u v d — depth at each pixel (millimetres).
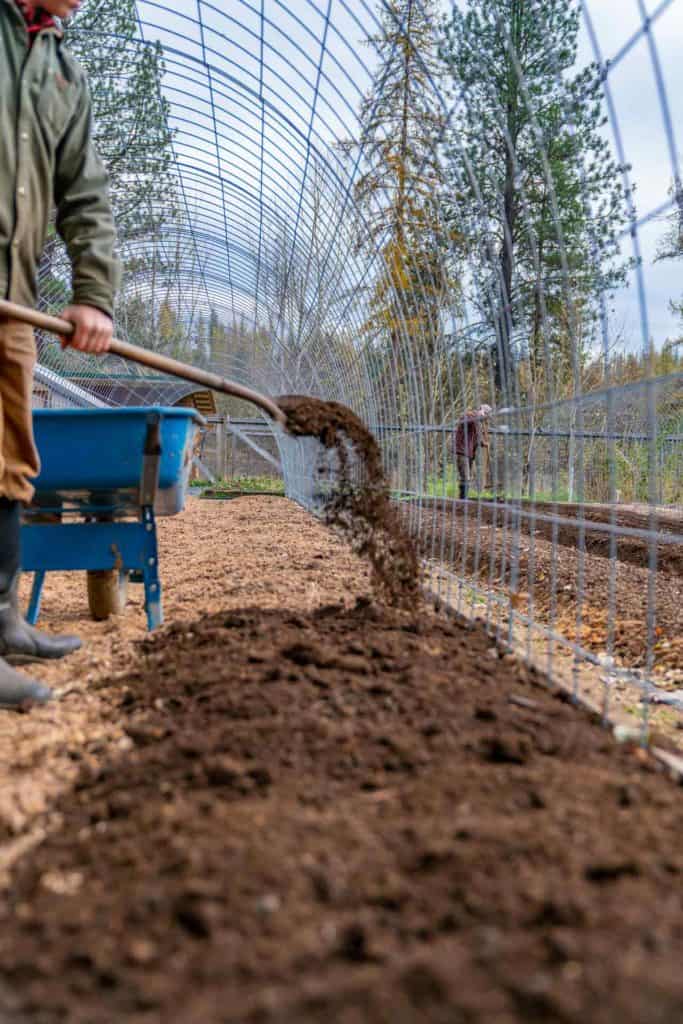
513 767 1913
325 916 1286
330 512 3840
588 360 12547
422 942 1219
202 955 1211
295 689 2396
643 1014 1047
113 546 3984
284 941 1229
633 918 1253
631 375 13102
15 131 2844
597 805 1693
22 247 2908
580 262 3617
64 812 1829
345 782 1820
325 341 8789
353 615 3498
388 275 5852
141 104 8773
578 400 2760
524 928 1239
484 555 7086
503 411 3547
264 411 3574
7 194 2842
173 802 1747
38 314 2816
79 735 2324
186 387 17578
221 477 22625
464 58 9781
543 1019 1048
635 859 1419
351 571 5520
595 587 5641
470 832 1508
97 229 3080
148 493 3938
